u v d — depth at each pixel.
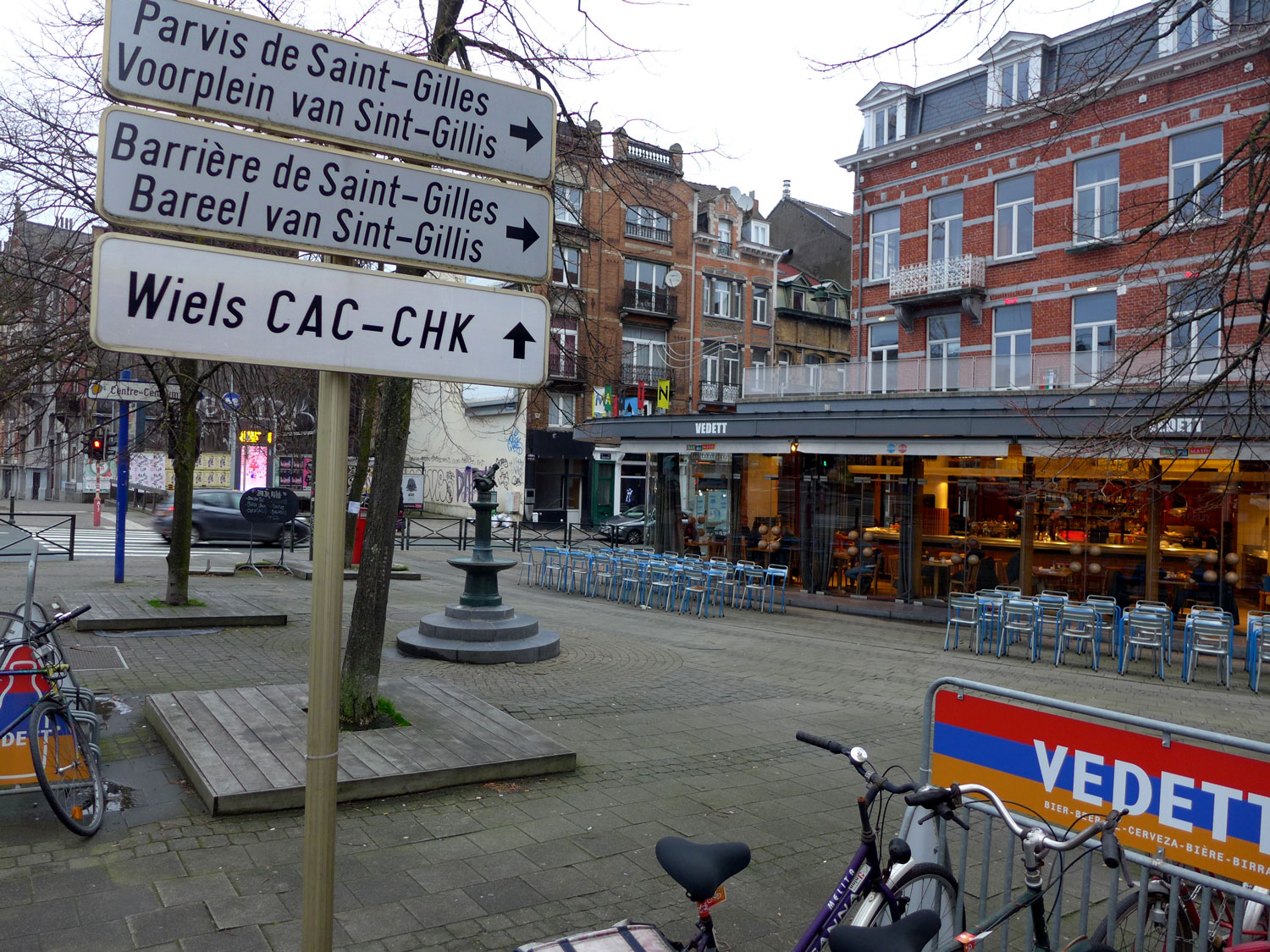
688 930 3.92
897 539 16.86
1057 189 21.05
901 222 24.50
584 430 21.19
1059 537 15.20
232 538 22.80
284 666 8.73
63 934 3.58
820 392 22.22
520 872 4.42
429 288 2.45
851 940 2.20
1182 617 14.15
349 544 16.69
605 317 37.84
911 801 2.86
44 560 18.03
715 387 41.03
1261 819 3.01
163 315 2.11
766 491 18.69
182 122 2.17
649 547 21.75
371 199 2.40
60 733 4.75
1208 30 6.79
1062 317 20.98
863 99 25.30
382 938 3.72
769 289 43.09
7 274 9.38
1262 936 3.19
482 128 2.61
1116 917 3.31
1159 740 3.25
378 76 2.45
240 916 3.79
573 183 8.90
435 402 21.75
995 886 4.51
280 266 2.25
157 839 4.56
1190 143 18.91
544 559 18.56
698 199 40.91
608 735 7.11
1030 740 3.58
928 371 20.41
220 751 5.52
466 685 8.77
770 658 11.34
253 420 12.93
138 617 10.24
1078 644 12.93
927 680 10.40
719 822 5.28
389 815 5.08
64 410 13.41
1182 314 6.21
